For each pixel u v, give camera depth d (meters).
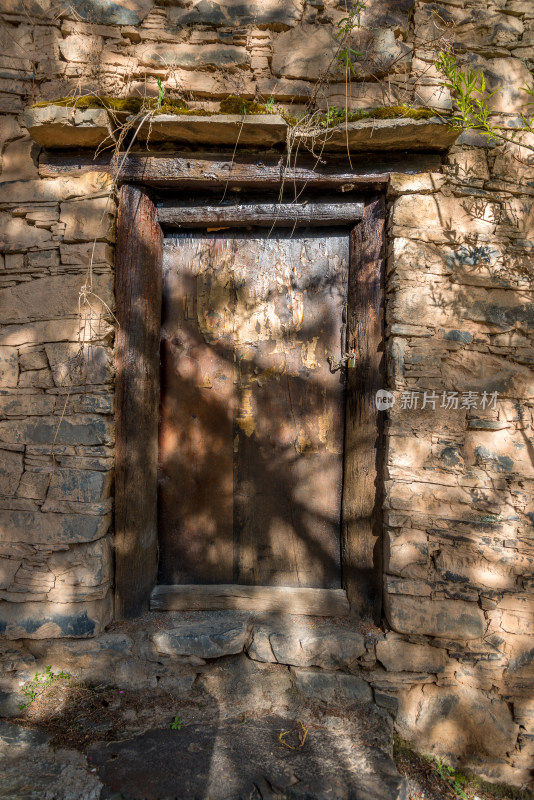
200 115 2.13
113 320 2.34
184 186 2.38
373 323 2.39
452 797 2.12
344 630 2.35
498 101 2.30
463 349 2.28
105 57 2.28
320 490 2.53
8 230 2.32
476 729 2.24
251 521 2.55
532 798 2.19
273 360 2.54
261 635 2.32
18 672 2.30
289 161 2.26
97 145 2.29
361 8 2.19
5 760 1.90
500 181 2.30
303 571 2.54
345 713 2.21
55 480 2.28
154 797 1.76
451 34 2.29
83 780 1.81
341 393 2.52
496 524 2.25
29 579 2.30
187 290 2.55
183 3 2.27
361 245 2.42
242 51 2.29
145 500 2.43
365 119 2.13
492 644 2.25
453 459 2.25
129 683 2.28
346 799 1.78
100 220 2.27
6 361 2.32
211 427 2.54
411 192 2.27
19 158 2.34
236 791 1.79
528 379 2.28
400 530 2.26
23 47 2.29
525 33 2.31
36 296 2.31
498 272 2.28
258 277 2.54
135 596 2.43
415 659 2.26
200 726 2.11
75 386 2.29
